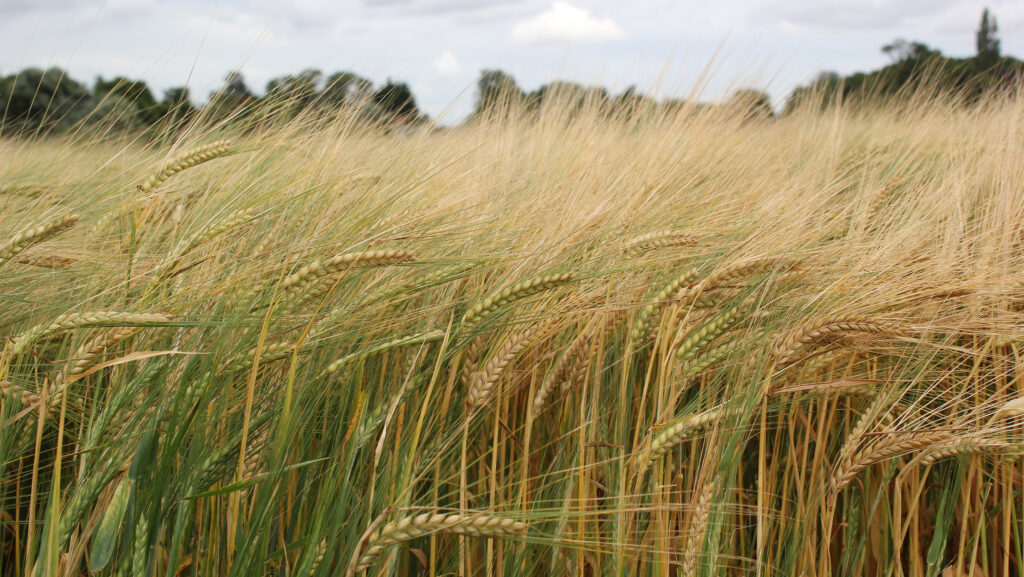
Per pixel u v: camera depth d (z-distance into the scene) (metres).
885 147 2.04
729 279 1.06
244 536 0.98
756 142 2.02
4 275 1.08
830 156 1.84
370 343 1.07
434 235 1.09
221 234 1.06
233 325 0.98
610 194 1.25
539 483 1.09
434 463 1.03
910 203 1.32
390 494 0.99
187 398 0.97
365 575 0.98
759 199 1.30
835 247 1.16
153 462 0.95
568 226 1.17
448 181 1.23
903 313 1.11
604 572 1.05
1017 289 1.11
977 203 1.37
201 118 1.22
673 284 1.08
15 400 0.98
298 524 1.02
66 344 1.05
